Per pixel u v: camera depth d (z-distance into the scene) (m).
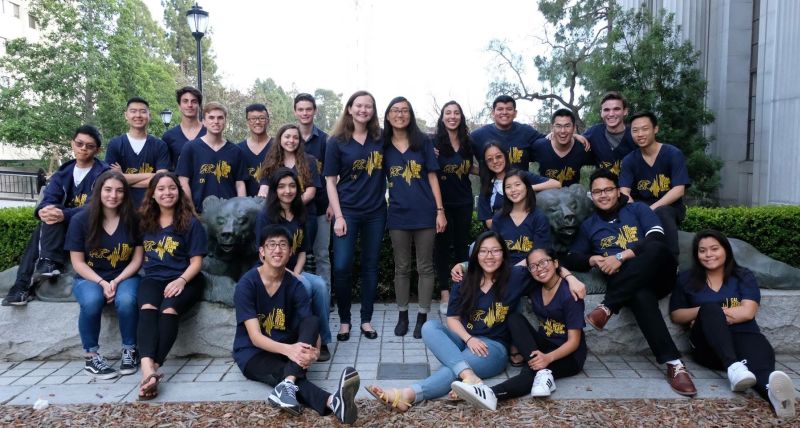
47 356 4.20
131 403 3.40
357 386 3.04
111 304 4.23
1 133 19.66
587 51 17.98
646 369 3.94
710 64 12.53
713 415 3.16
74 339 4.21
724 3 12.04
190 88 5.21
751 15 11.77
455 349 3.59
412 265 6.10
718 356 3.54
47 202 4.34
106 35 20.77
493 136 5.18
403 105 4.41
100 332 4.23
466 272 3.87
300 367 3.36
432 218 4.55
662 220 4.28
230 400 3.43
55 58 20.25
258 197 4.43
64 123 20.14
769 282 4.41
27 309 4.21
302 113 5.26
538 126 20.70
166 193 3.95
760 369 3.42
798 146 9.00
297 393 3.33
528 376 3.47
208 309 4.22
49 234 4.28
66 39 20.27
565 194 4.36
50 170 23.58
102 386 3.69
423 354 4.28
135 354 3.97
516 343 3.64
